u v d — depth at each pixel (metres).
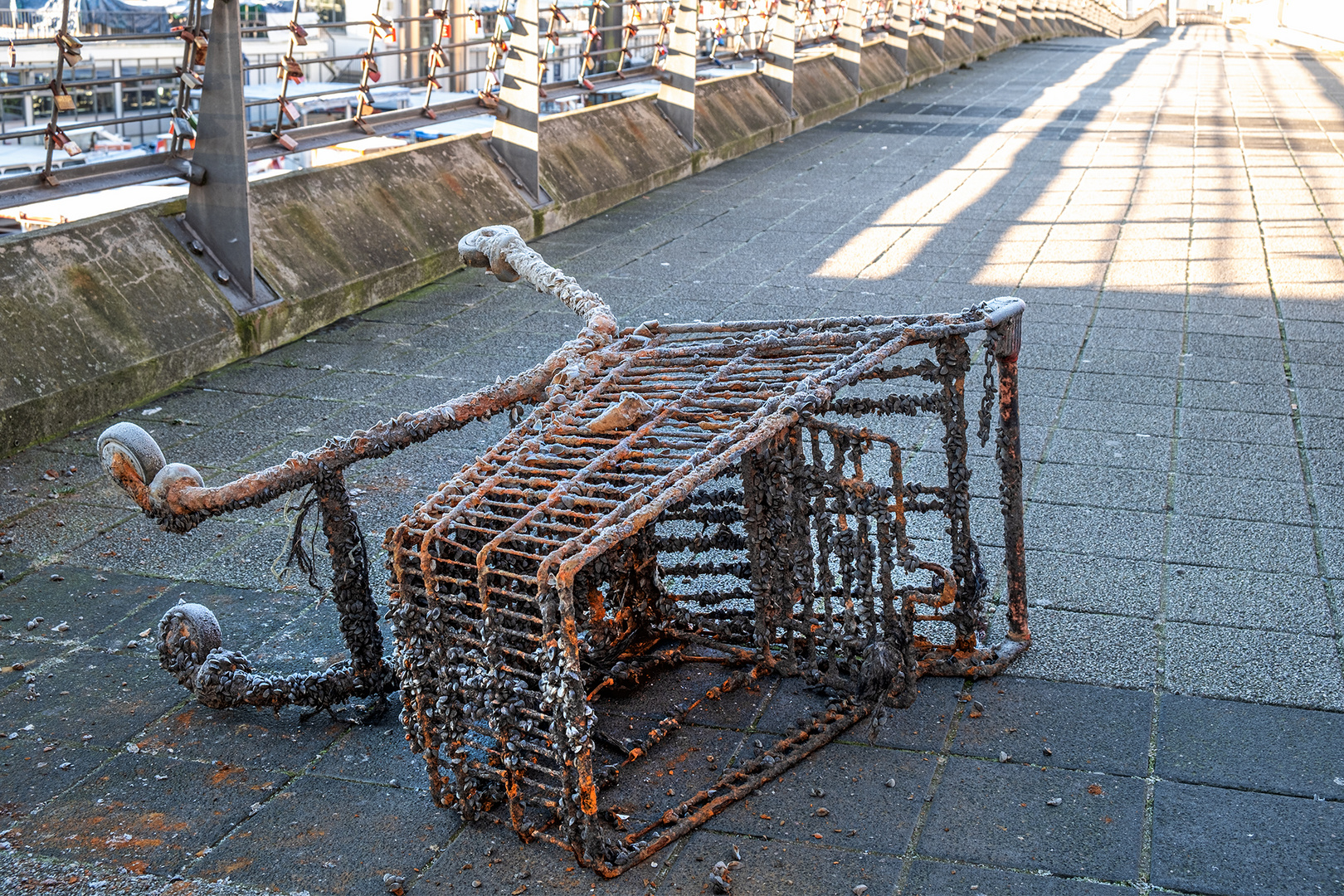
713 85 17.03
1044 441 6.61
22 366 6.84
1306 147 16.91
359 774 3.86
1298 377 7.60
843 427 3.84
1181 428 6.75
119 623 4.87
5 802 3.70
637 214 12.92
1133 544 5.34
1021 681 4.29
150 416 7.26
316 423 7.10
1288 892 3.18
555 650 3.21
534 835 3.47
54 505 6.00
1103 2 51.84
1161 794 3.61
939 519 5.65
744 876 3.29
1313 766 3.73
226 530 5.74
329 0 19.66
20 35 8.49
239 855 3.44
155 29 13.31
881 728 3.98
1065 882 3.24
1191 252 10.91
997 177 14.91
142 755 3.97
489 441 6.85
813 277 10.26
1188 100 22.81
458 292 10.04
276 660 4.57
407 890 3.28
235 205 8.33
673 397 3.90
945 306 9.28
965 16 29.03
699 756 3.92
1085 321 8.88
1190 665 4.34
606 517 3.29
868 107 21.58
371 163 10.42
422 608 3.53
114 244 7.86
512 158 11.95
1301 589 4.89
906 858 3.35
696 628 4.67
